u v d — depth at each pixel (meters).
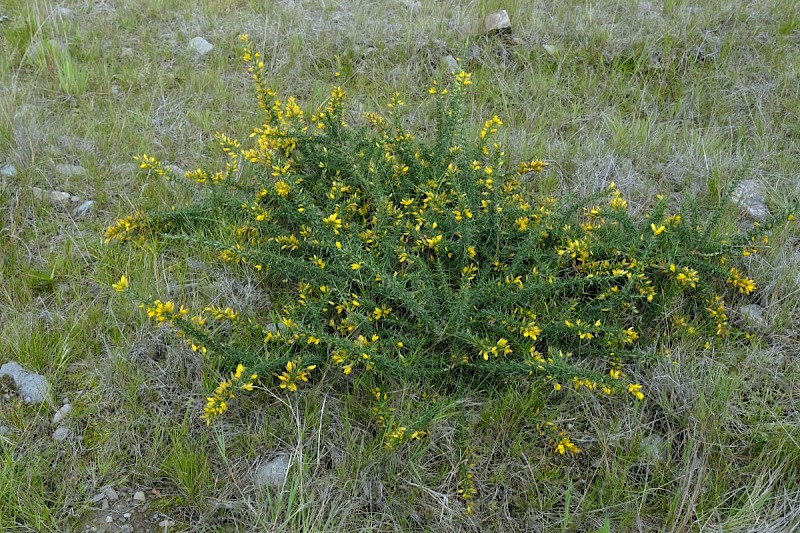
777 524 2.54
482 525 2.60
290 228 3.58
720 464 2.71
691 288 3.30
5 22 5.34
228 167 3.61
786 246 3.60
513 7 5.52
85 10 5.60
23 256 3.42
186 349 2.99
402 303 3.01
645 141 4.31
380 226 3.19
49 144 4.11
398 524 2.55
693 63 4.97
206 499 2.59
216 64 5.07
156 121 4.45
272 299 3.31
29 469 2.57
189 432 2.77
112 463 2.66
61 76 4.60
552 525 2.59
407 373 2.81
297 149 3.71
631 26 5.34
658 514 2.63
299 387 2.91
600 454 2.79
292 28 5.39
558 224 3.34
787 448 2.72
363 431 2.79
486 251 3.25
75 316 3.13
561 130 4.57
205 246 3.42
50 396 2.81
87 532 2.49
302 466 2.60
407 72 4.93
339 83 4.56
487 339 2.85
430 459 2.73
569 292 3.28
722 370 3.00
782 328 3.21
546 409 2.89
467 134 4.29
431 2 5.69
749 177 4.11
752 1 5.59
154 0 5.63
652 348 3.12
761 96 4.72
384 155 3.55
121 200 3.81
